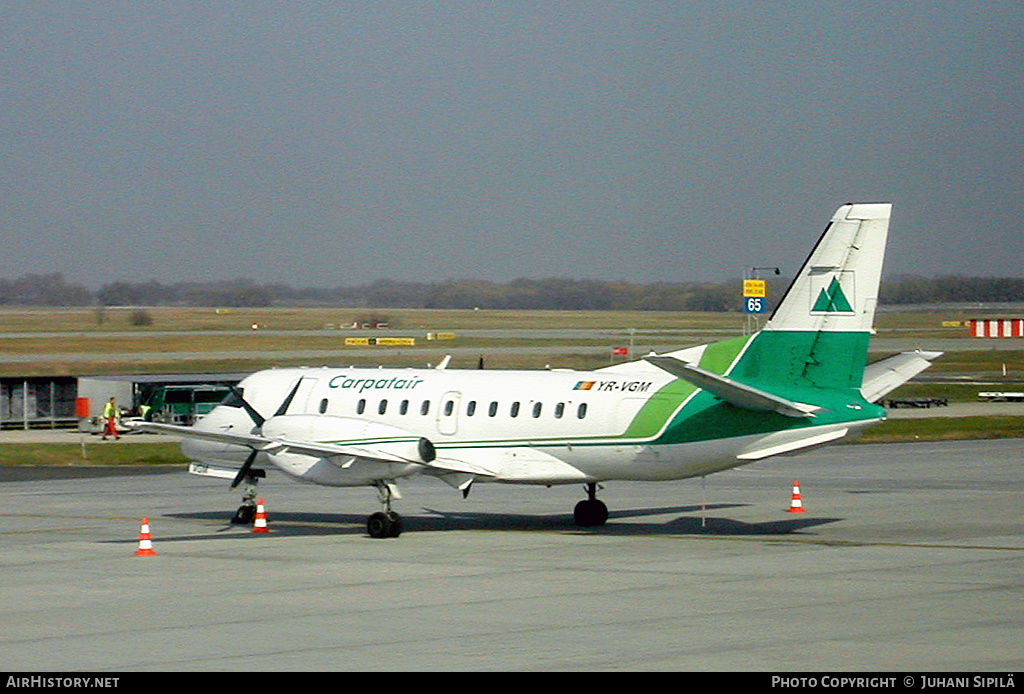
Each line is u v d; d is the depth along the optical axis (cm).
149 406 13325
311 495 7781
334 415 6312
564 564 4816
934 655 3136
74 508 7125
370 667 3092
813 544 5359
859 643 3291
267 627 3616
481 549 5288
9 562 5009
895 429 12625
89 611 3894
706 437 5484
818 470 9225
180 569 4784
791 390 5450
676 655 3177
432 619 3709
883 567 4659
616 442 5662
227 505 7262
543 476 5866
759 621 3612
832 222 5394
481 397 6006
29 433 13075
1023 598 3966
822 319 5416
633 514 6631
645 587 4247
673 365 5041
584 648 3281
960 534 5669
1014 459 9912
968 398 16425
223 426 6412
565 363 19150
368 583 4397
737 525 6106
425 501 7362
